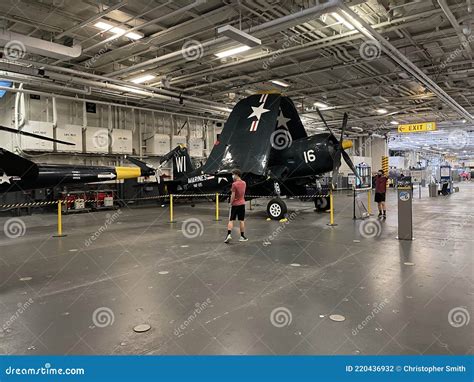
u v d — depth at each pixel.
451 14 7.23
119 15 7.86
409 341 2.87
